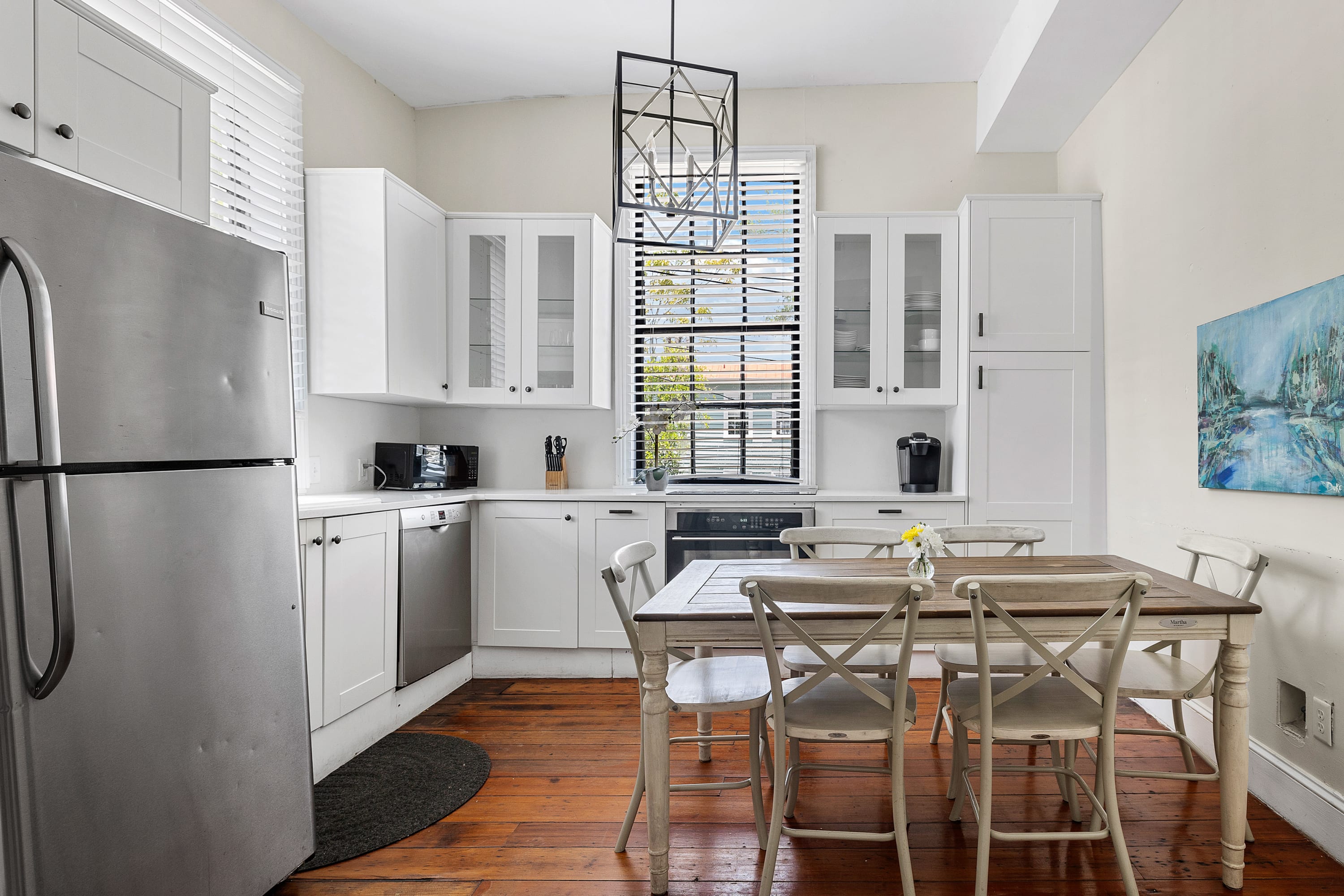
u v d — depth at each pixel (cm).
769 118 424
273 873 189
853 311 391
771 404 425
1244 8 246
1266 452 233
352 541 276
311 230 334
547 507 374
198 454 168
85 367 141
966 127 416
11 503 128
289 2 330
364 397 357
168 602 159
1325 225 209
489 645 377
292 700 197
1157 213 306
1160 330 305
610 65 395
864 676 272
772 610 182
